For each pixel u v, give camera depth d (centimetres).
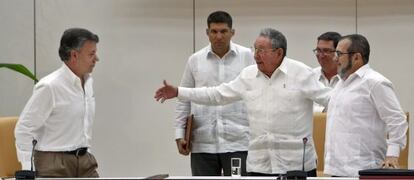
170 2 825
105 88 837
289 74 533
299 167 531
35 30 839
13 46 841
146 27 830
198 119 651
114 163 839
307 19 804
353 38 511
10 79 842
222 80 645
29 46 841
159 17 829
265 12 809
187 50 826
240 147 646
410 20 788
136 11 831
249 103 545
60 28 835
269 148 534
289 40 807
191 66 657
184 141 651
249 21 811
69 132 522
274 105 533
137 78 834
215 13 638
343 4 798
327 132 521
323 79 671
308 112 540
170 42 828
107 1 831
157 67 831
